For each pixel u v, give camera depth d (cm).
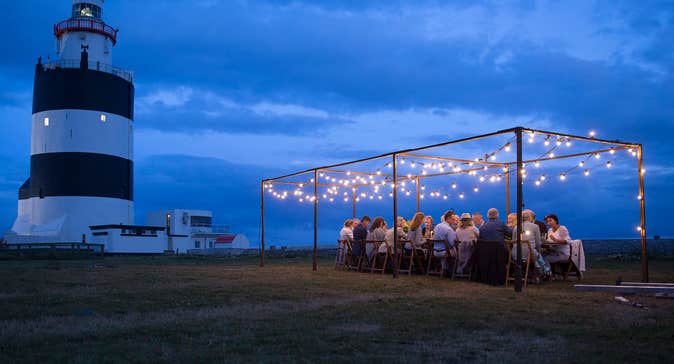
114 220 4081
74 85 3975
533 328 550
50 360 426
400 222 1350
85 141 3966
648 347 460
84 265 1961
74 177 3928
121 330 553
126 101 4256
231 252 4172
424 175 1717
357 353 445
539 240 1043
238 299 808
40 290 966
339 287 979
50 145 3956
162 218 4838
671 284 888
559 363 410
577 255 1115
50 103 3972
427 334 523
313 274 1330
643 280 1065
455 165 1541
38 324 593
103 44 4350
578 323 580
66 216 3891
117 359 426
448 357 429
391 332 534
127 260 2597
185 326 573
